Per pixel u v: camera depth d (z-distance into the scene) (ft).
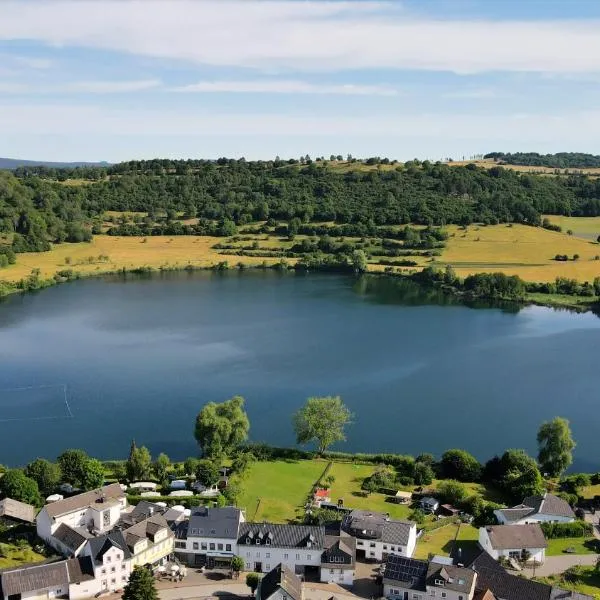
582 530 512.22
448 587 416.46
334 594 431.84
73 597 418.92
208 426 625.41
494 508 536.01
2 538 477.77
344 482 595.47
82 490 557.33
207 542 463.42
